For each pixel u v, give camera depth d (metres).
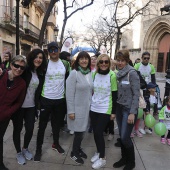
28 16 20.77
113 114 3.38
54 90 3.61
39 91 3.57
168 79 6.81
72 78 3.40
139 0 28.19
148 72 5.64
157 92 6.29
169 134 4.53
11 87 3.03
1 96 3.01
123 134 3.25
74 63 3.49
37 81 3.49
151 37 24.61
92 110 3.47
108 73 3.44
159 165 3.60
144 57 5.54
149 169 3.46
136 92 3.16
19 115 3.45
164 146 4.39
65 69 3.80
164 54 23.70
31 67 3.40
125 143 3.25
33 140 4.43
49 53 3.61
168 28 22.30
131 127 3.23
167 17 21.67
